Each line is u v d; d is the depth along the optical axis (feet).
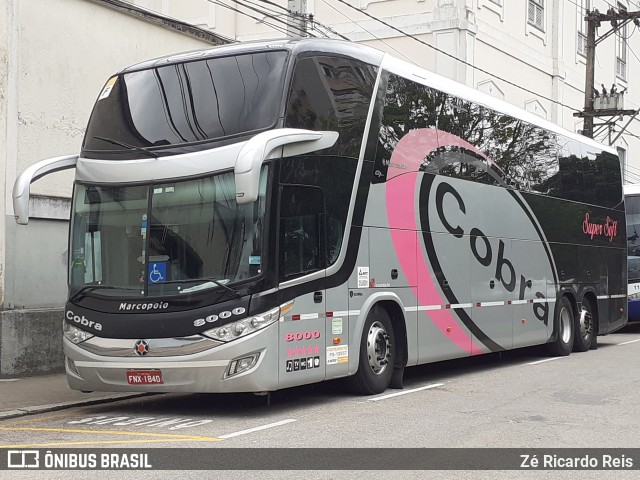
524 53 99.04
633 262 78.48
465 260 46.16
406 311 40.73
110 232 34.60
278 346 32.78
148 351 32.76
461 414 33.60
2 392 40.27
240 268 32.50
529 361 54.70
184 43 57.36
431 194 43.45
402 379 42.27
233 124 33.81
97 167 35.40
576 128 114.32
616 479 23.49
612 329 65.21
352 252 37.09
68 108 49.16
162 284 33.17
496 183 50.03
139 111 35.73
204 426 31.53
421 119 42.98
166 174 33.88
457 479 23.22
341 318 36.32
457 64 84.23
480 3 88.89
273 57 34.94
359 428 30.58
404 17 86.84
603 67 127.24
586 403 36.50
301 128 34.53
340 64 37.50
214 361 31.99
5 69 45.16
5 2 45.14
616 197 67.72
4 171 45.06
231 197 32.94
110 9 51.75
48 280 47.78
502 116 51.39
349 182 37.06
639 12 96.94
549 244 56.03
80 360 34.14
